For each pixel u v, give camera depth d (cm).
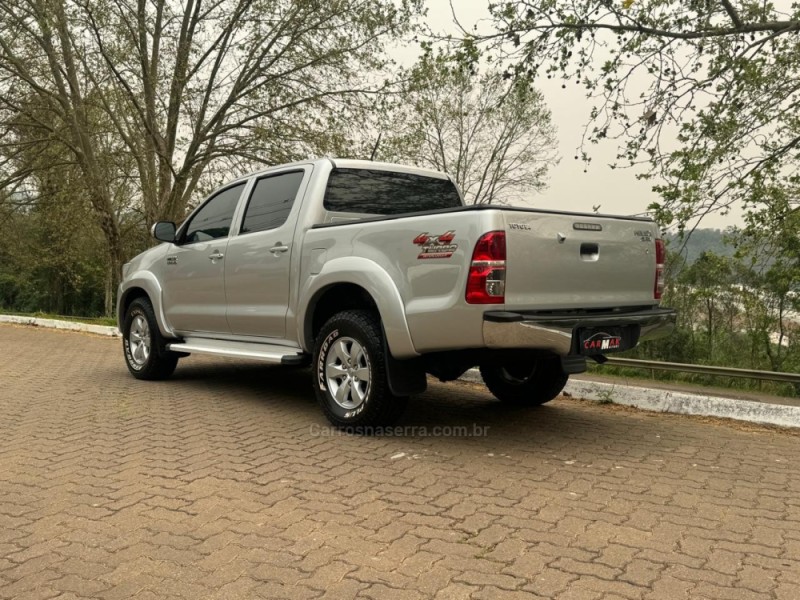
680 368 818
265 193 608
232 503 352
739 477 411
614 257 478
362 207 573
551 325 418
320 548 297
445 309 425
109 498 359
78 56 1491
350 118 1530
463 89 2070
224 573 273
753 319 979
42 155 1759
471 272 412
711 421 579
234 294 610
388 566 279
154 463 423
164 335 707
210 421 539
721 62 772
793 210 793
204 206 682
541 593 257
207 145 1591
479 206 418
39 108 1645
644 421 575
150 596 255
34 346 1111
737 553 295
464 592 257
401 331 448
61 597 254
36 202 1861
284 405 606
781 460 453
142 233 1891
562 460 439
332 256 509
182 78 1480
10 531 316
